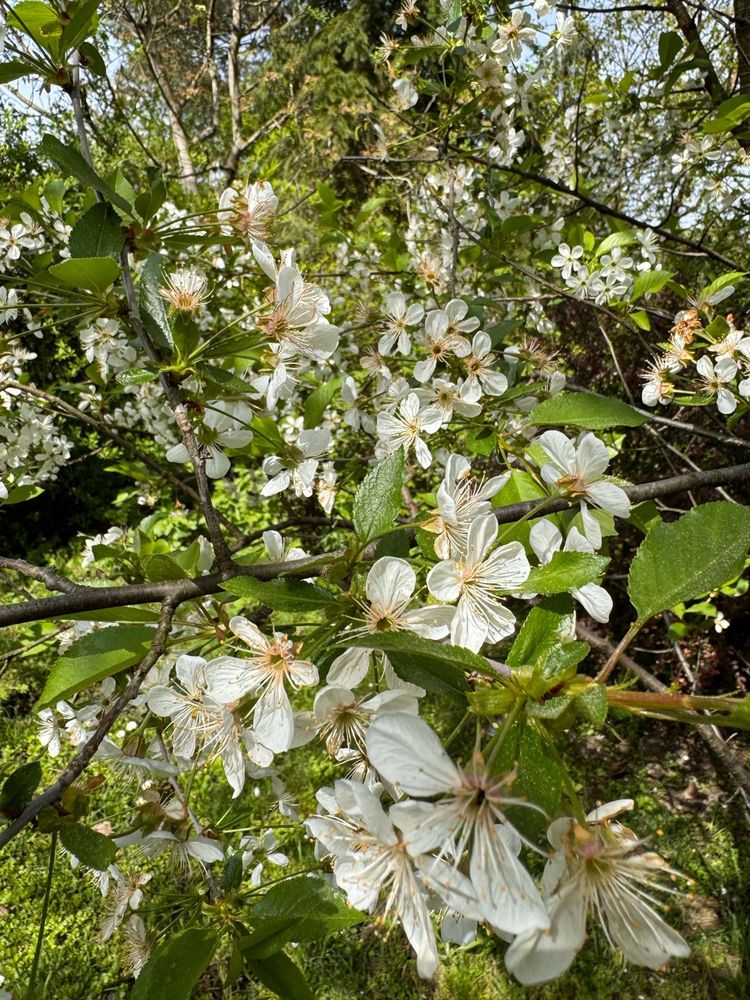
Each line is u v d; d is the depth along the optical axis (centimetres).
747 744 63
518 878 12
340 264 62
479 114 47
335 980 49
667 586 14
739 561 14
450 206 41
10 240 40
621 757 68
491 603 15
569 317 70
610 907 13
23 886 55
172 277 21
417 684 15
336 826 15
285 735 16
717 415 57
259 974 16
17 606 18
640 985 48
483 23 39
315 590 16
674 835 60
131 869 24
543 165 61
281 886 17
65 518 118
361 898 14
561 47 43
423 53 38
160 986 15
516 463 27
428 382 28
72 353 80
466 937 16
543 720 13
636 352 68
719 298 34
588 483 18
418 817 12
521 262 51
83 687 19
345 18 167
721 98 48
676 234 53
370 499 17
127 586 19
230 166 104
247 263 50
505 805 12
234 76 116
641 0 70
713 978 49
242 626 17
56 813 16
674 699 13
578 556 15
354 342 53
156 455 70
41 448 49
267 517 94
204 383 22
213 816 56
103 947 51
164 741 21
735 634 70
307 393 53
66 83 22
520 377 36
